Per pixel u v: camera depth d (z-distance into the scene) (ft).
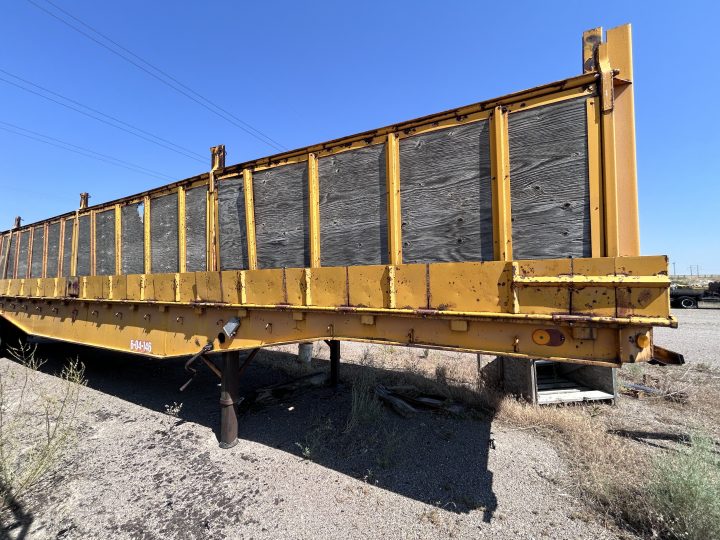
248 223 11.70
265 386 19.15
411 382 18.60
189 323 13.46
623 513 8.78
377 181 9.39
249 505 9.31
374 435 12.94
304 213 10.62
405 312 8.38
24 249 23.73
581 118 7.09
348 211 9.82
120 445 12.58
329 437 12.97
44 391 17.37
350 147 9.84
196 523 8.65
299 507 9.21
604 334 6.75
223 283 12.00
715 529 7.40
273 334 11.03
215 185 12.81
